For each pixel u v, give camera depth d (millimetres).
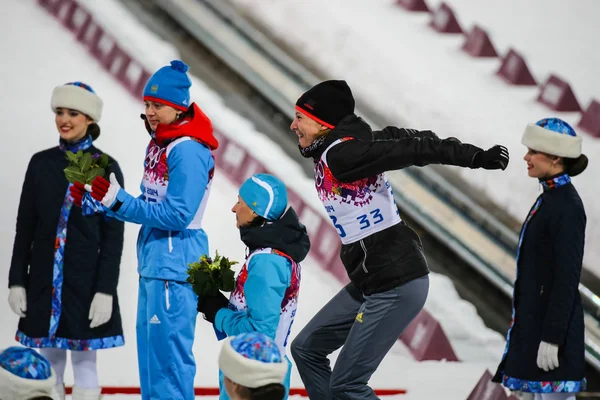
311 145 13039
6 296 19734
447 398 18188
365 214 12898
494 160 11703
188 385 13945
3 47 27062
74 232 15492
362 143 12352
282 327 12516
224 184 24031
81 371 15734
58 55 27172
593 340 21422
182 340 13867
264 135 26188
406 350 20375
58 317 15406
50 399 7613
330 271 22172
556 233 14039
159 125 13797
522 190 25359
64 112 15672
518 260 14695
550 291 14195
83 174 13281
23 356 7699
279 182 12375
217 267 12609
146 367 14133
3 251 20641
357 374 13133
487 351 20703
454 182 25312
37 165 15703
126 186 22469
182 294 13812
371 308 12977
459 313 21859
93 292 15586
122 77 26672
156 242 13867
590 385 20812
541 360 14008
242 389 8625
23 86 25703
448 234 23984
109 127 24547
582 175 26562
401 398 17984
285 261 12180
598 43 34281
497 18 35156
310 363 13883
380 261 12867
